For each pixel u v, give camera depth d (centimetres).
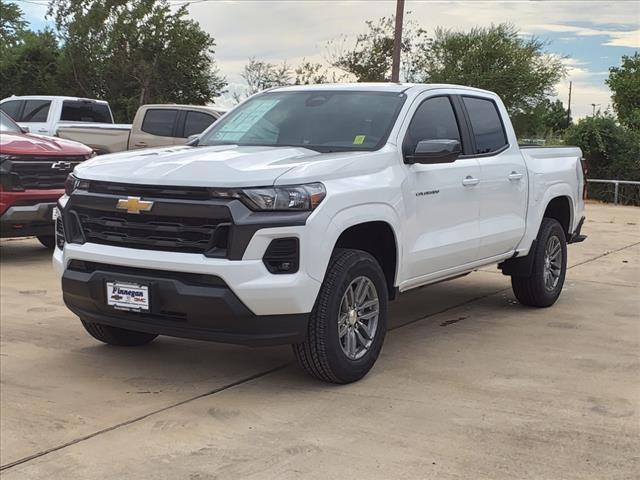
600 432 396
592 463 357
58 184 898
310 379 482
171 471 350
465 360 529
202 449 373
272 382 477
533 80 3694
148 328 443
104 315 462
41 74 3719
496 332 614
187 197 426
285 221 416
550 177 706
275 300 414
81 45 3528
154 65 3541
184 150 520
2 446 379
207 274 414
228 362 521
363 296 475
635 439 387
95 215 459
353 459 360
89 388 464
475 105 634
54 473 349
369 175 477
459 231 570
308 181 431
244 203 415
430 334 605
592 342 582
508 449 372
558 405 436
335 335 446
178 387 467
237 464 356
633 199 2244
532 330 623
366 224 472
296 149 500
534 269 689
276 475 344
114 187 448
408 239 508
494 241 613
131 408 430
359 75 3653
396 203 490
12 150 859
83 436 391
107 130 1416
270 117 571
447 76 3675
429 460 359
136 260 433
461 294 784
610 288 826
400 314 684
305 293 423
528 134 3841
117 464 358
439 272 557
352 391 458
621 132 2302
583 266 984
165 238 432
